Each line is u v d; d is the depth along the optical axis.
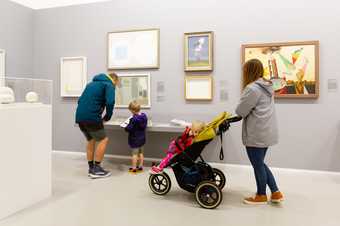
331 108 3.87
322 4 3.86
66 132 5.19
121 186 3.34
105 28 4.89
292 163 4.03
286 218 2.46
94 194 3.05
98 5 4.92
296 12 3.95
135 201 2.86
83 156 5.00
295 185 3.41
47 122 2.93
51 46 5.24
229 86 4.27
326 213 2.57
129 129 3.91
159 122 4.63
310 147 3.95
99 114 3.71
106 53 4.90
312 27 3.90
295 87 3.95
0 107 2.38
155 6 4.60
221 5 4.27
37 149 2.79
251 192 3.14
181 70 4.50
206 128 2.83
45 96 2.99
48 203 2.78
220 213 2.57
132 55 4.72
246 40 4.17
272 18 4.05
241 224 2.34
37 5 5.50
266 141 2.63
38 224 2.32
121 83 4.81
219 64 4.30
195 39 4.37
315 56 3.85
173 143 2.92
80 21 5.04
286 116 4.04
